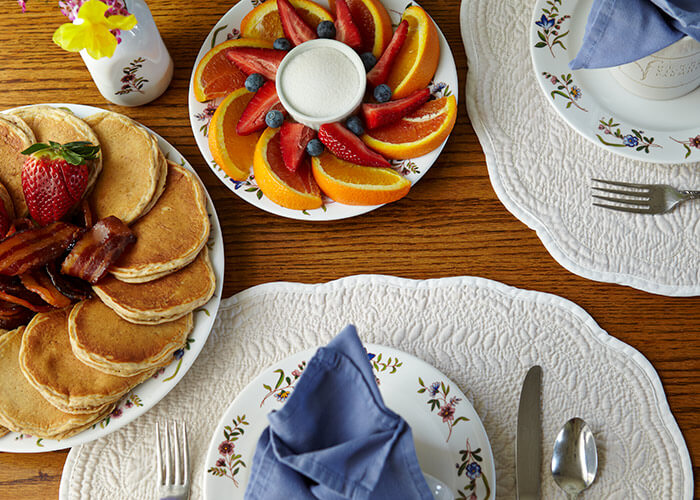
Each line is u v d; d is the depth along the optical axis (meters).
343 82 0.87
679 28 0.79
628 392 0.82
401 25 0.88
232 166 0.87
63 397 0.80
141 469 0.82
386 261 0.87
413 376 0.80
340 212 0.86
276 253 0.88
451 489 0.77
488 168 0.89
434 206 0.88
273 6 0.91
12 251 0.80
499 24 0.93
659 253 0.85
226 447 0.79
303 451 0.69
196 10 0.95
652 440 0.81
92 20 0.80
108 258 0.81
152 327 0.82
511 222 0.88
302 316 0.86
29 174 0.81
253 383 0.81
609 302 0.85
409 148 0.86
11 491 0.82
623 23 0.79
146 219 0.84
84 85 0.93
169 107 0.92
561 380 0.83
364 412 0.69
